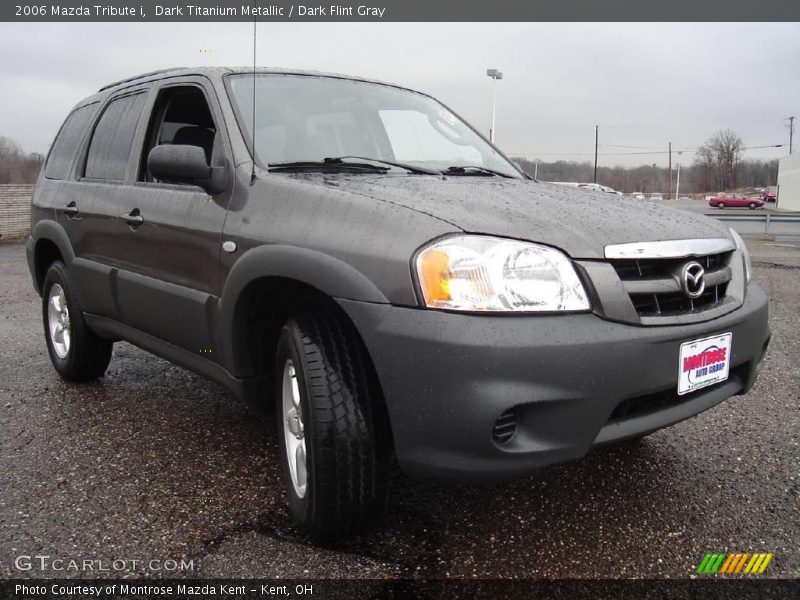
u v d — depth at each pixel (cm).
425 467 198
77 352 389
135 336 336
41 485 270
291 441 240
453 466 194
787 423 341
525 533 236
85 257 366
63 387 404
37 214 423
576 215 227
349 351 219
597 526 240
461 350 188
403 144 326
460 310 191
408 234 202
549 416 195
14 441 316
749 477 280
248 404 271
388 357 198
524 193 258
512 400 188
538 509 253
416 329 193
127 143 350
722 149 9338
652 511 251
